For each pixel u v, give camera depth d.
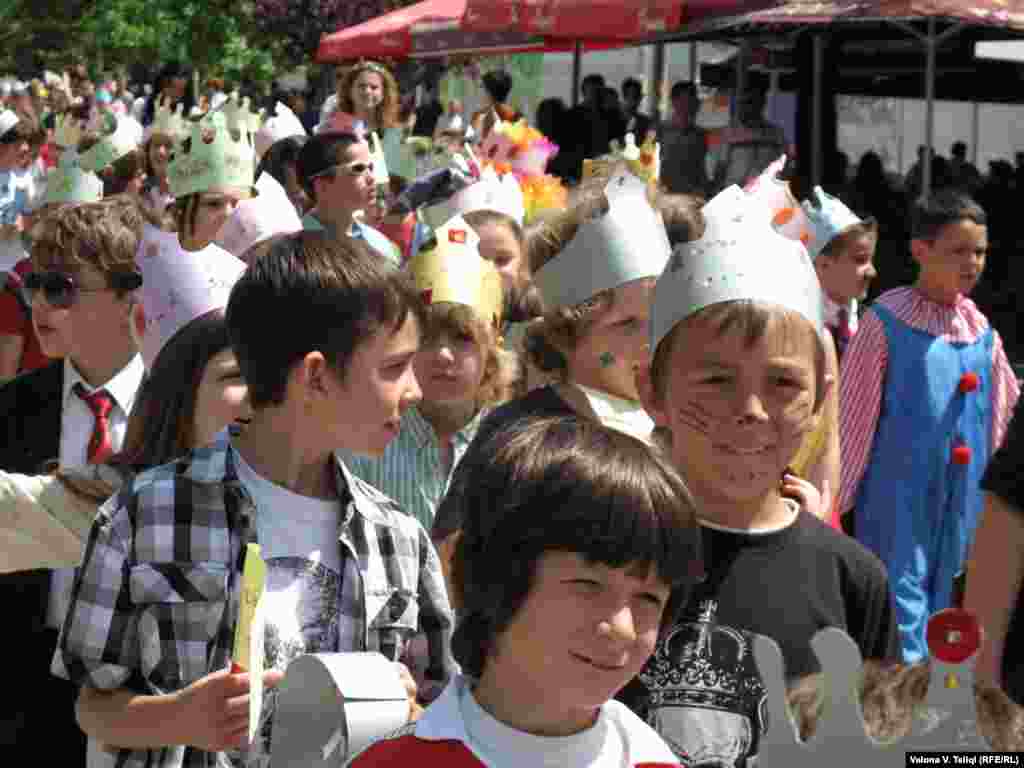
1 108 19.30
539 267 4.69
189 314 4.04
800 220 5.13
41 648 4.24
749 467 3.27
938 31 17.03
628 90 23.59
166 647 3.14
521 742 2.37
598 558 2.30
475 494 2.41
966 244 6.92
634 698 3.18
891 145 25.09
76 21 33.44
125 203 4.77
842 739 2.34
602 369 4.58
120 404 4.71
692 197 4.96
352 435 3.23
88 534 3.32
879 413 6.97
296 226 6.63
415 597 3.38
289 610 3.22
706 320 3.27
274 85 31.11
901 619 6.88
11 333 7.29
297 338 3.16
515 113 10.63
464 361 5.00
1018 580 3.99
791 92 21.42
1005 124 25.70
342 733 2.63
